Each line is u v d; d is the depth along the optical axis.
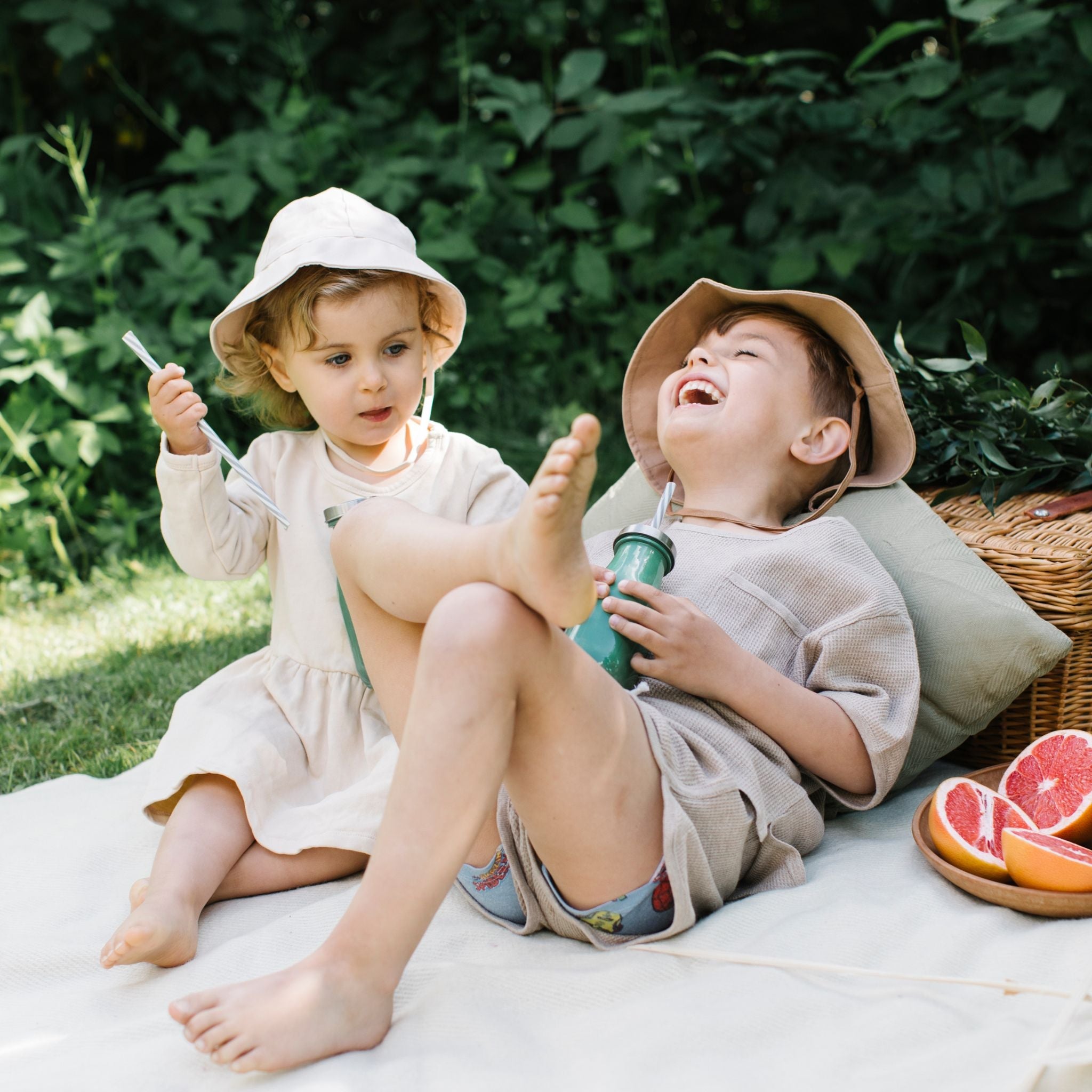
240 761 1.87
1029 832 1.67
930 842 1.80
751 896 1.72
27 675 3.03
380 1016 1.40
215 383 2.29
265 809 1.87
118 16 4.89
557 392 4.89
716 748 1.74
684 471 2.16
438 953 1.64
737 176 5.18
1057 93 4.00
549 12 4.94
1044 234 4.52
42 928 1.76
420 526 1.55
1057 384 2.42
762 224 4.62
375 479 2.13
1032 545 2.09
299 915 1.72
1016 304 4.50
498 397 4.76
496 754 1.39
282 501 2.12
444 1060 1.35
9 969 1.66
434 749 1.37
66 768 2.47
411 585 1.52
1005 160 4.41
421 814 1.38
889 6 4.22
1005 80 4.29
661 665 1.76
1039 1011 1.39
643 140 4.70
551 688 1.43
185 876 1.74
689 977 1.52
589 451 1.25
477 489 2.17
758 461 2.11
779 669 1.90
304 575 2.07
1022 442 2.34
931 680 2.04
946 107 4.25
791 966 1.50
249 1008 1.35
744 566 1.96
